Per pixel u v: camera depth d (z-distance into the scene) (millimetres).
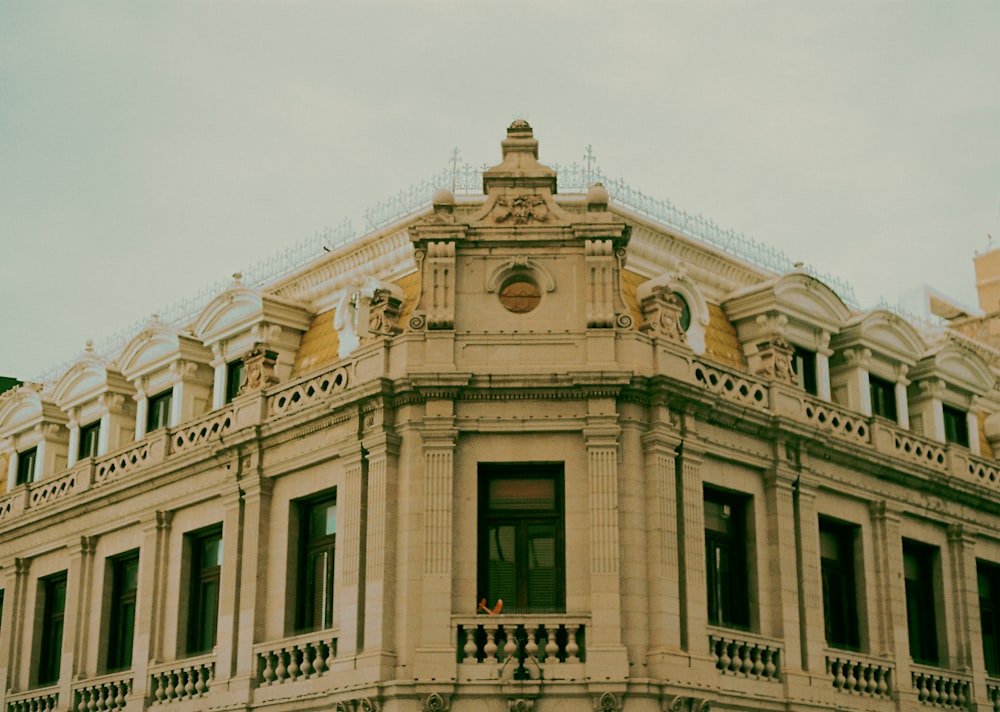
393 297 32688
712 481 31656
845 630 34750
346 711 29250
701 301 34375
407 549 29594
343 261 37531
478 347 30516
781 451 33125
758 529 32531
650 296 32125
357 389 30828
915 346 39094
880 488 35906
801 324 36406
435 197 31609
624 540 29406
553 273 31094
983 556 39000
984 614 39219
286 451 33281
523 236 31156
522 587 29719
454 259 31078
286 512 33188
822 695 32125
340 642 30141
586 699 28219
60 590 40656
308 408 32219
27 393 43781
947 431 40438
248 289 37344
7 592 41375
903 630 35188
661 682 28375
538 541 30016
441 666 28375
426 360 30391
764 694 30938
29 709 38969
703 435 31312
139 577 36812
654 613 29172
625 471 29812
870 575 35188
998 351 45969
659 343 30797
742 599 32250
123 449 38438
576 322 30688
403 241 35969
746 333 36000
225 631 33312
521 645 28703
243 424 34406
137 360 40062
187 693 33969
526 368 30203
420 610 29109
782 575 32312
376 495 30281
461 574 29281
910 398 39625
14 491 42062
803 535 33125
